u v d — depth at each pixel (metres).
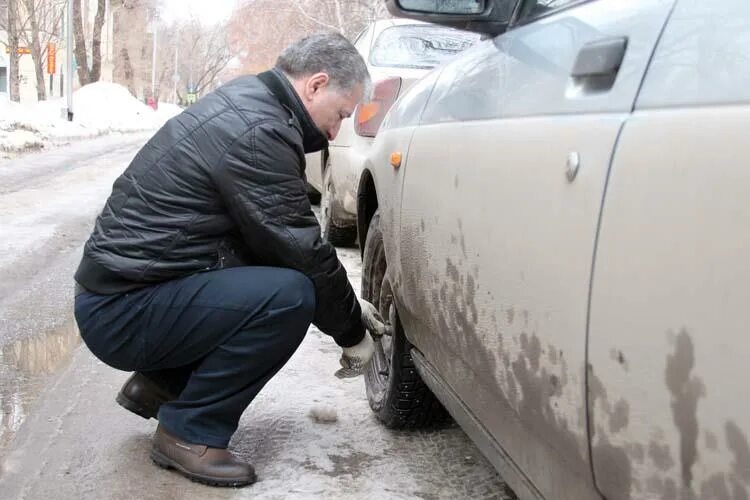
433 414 3.15
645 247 1.30
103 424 3.17
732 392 1.11
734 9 1.30
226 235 2.67
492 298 1.94
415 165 2.66
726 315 1.13
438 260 2.37
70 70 23.48
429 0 2.23
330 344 4.37
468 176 2.13
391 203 2.94
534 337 1.70
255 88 2.64
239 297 2.60
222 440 2.72
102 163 13.63
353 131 5.93
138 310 2.63
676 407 1.22
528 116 1.85
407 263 2.72
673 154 1.28
